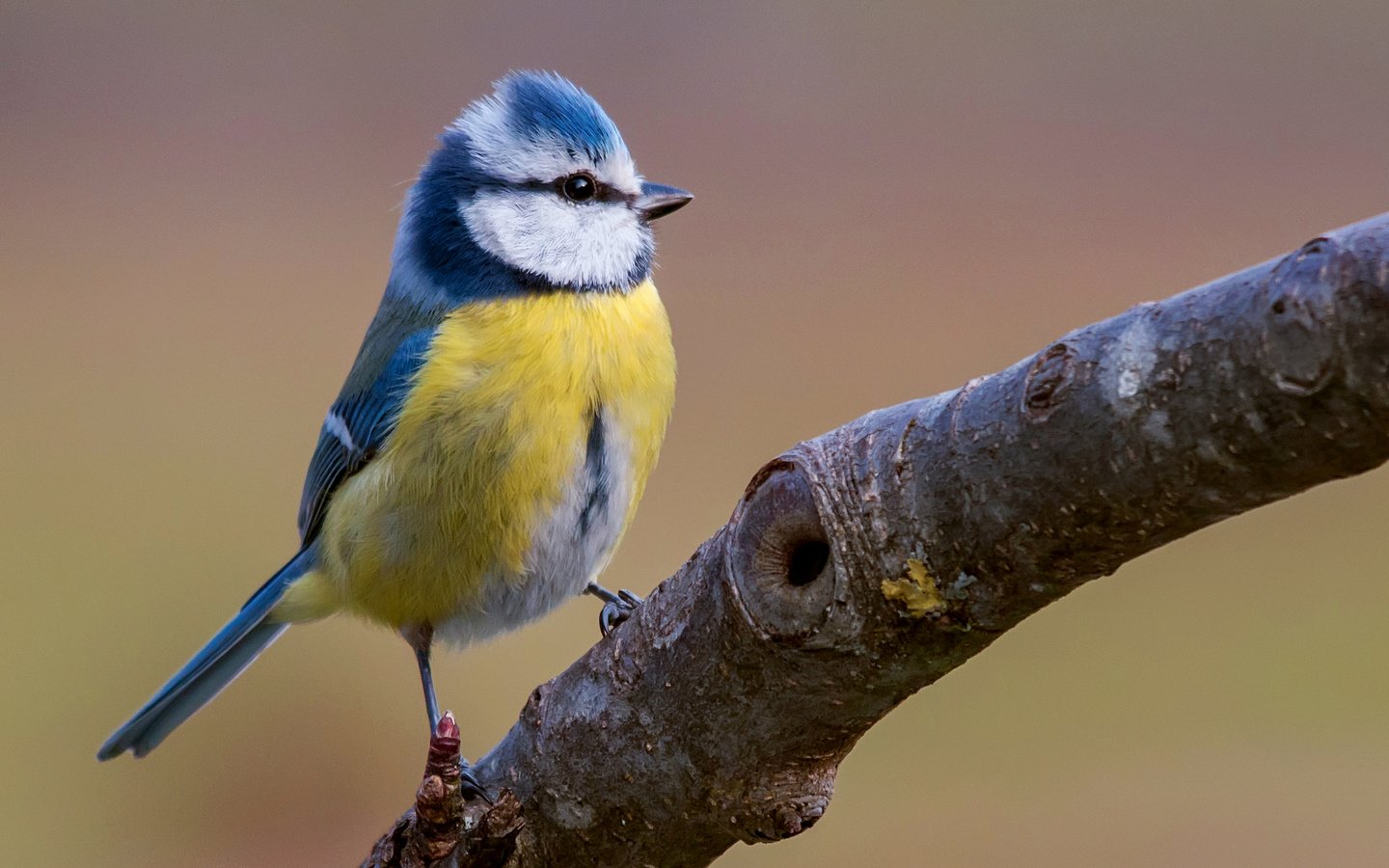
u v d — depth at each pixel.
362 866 2.79
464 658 2.94
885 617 2.76
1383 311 2.05
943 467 2.71
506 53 3.85
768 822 2.77
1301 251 2.16
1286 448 2.25
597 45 3.83
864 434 2.76
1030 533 2.63
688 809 2.78
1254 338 2.21
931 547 2.75
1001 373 2.68
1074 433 2.49
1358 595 2.95
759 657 2.76
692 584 2.77
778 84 3.79
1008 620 2.75
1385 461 2.21
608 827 2.78
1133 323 2.43
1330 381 2.13
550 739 2.78
